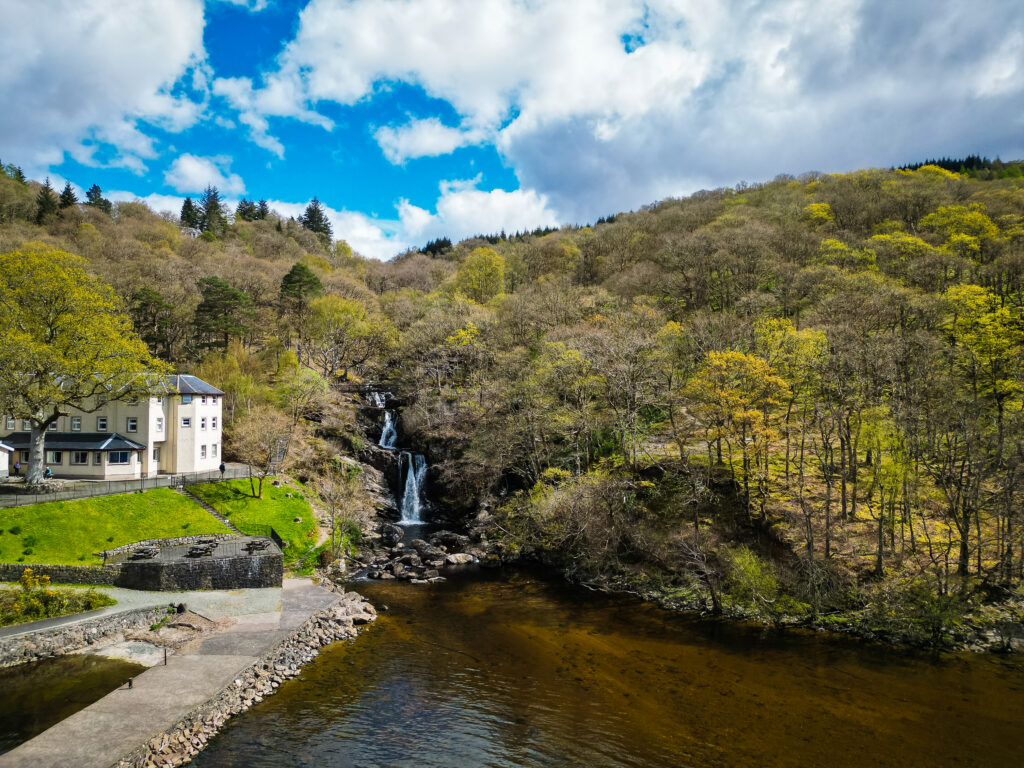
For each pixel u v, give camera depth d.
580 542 53.97
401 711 27.34
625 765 23.19
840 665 33.38
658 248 120.25
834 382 53.59
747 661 33.97
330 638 35.69
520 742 24.86
